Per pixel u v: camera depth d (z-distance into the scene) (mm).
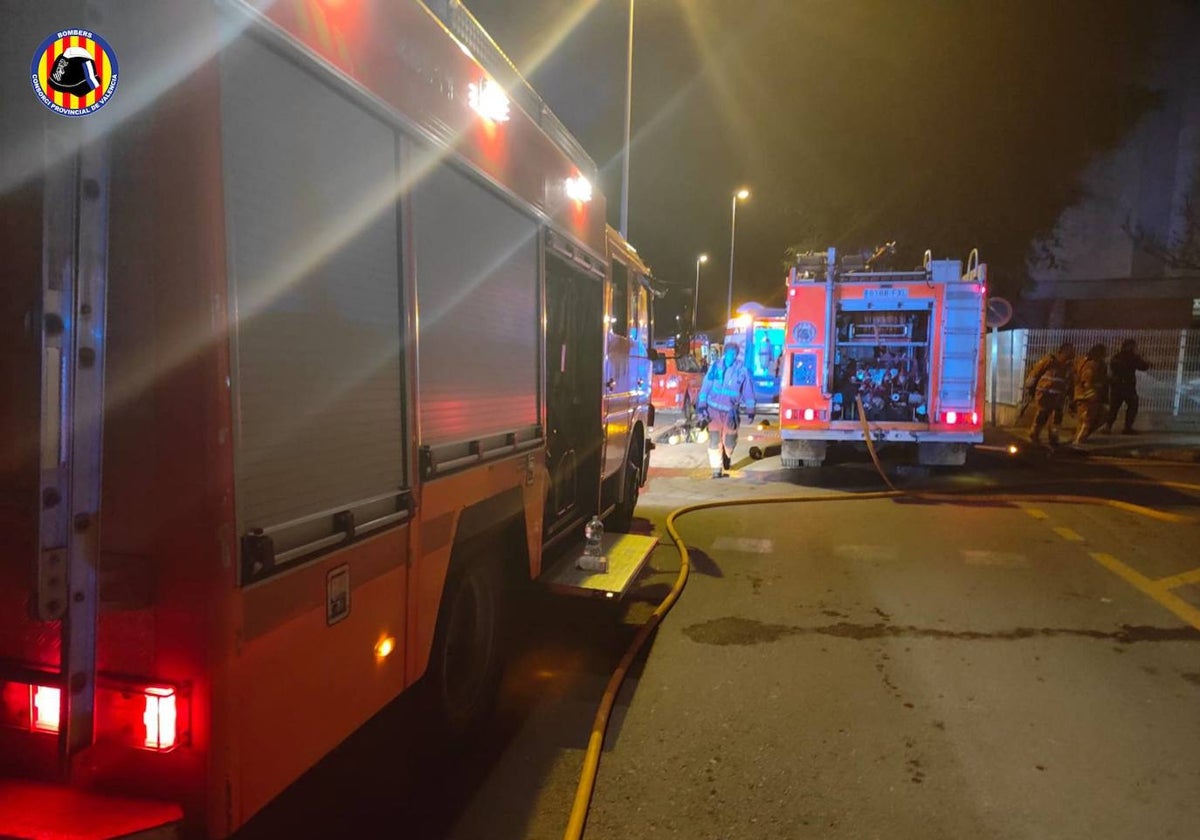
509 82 3908
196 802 1948
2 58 1832
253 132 2004
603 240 5816
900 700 4223
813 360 11039
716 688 4371
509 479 3816
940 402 10797
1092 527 8336
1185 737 3830
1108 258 28438
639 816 3170
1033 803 3270
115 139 1900
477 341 3418
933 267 10688
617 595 4637
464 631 3695
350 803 3225
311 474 2250
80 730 1867
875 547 7473
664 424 19656
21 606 1986
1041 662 4730
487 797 3293
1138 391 18781
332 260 2338
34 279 1871
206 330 1879
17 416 1921
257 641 2037
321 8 2258
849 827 3102
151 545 1938
